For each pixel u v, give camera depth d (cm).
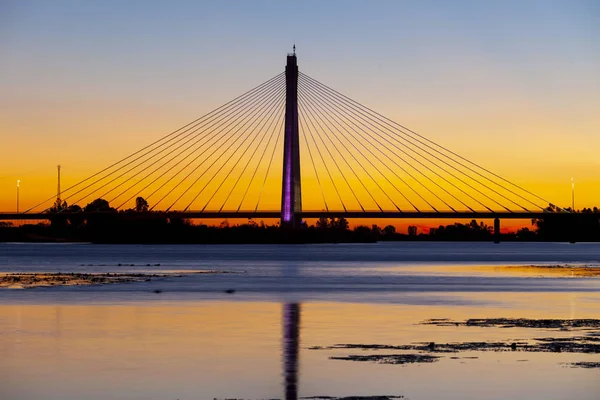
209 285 8425
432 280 9531
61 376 3328
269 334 4469
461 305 6178
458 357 3731
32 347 4016
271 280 9419
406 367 3503
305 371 3422
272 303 6312
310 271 11788
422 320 5119
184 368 3484
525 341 4197
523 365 3538
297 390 3092
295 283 8831
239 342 4181
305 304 6238
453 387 3138
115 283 8731
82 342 4178
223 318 5234
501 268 13150
